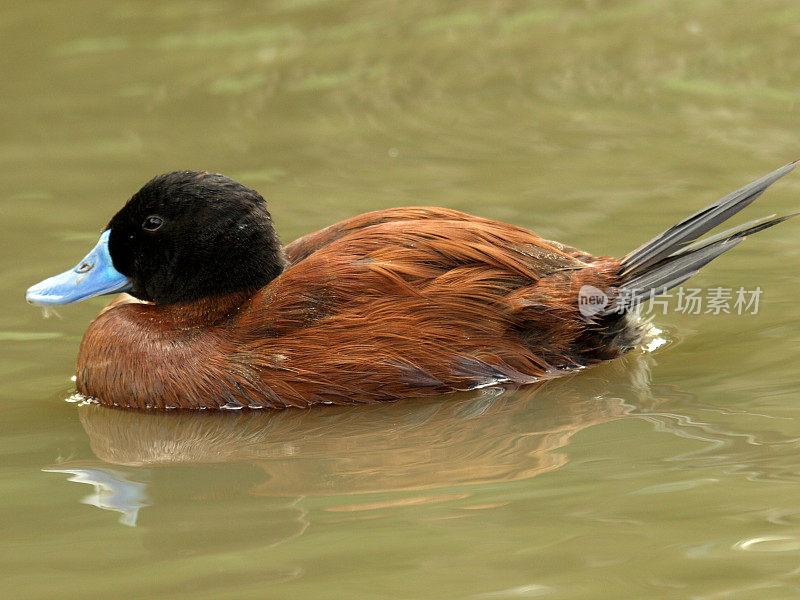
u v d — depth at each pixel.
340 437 8.65
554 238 12.40
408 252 9.33
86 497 7.66
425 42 19.12
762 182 10.00
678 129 15.57
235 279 9.66
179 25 20.23
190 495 7.64
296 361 9.21
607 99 16.72
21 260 12.42
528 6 20.52
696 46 18.31
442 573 6.30
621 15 19.80
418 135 15.85
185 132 16.28
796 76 17.03
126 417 9.35
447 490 7.48
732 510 6.90
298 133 16.11
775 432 8.15
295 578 6.32
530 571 6.28
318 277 9.33
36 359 10.52
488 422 8.74
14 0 21.11
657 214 12.93
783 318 10.59
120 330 9.70
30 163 15.41
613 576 6.19
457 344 9.25
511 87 17.28
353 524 7.00
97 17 20.59
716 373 9.53
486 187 14.02
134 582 6.34
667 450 7.93
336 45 19.16
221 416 9.25
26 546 6.88
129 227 9.83
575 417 8.73
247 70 18.33
